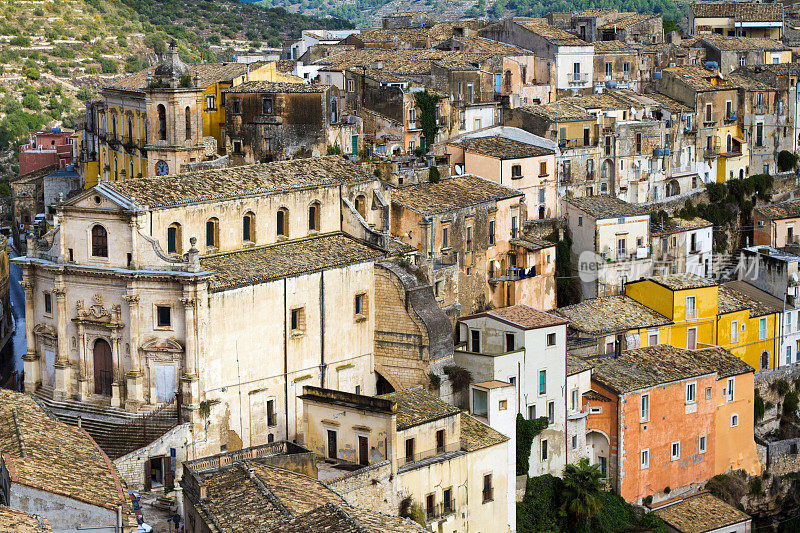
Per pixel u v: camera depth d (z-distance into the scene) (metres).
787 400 148.75
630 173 169.25
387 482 104.12
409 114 163.12
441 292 135.25
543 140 158.88
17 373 130.12
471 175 149.75
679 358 135.12
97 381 118.06
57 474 82.38
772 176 184.50
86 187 170.75
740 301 149.75
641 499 128.62
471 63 172.75
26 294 121.19
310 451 101.12
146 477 109.00
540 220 153.25
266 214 122.81
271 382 117.44
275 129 151.50
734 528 128.50
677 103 181.62
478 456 111.56
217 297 112.75
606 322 138.00
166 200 115.31
